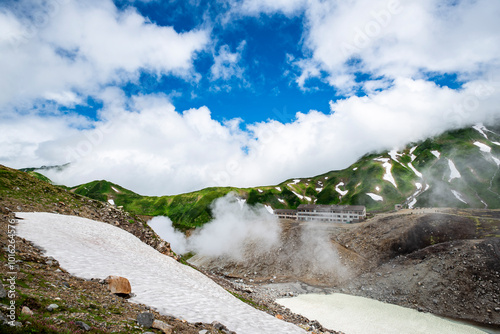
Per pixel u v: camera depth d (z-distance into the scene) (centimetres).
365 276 10056
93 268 1930
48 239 2338
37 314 1010
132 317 1259
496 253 8569
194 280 3303
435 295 7950
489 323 6612
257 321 1967
